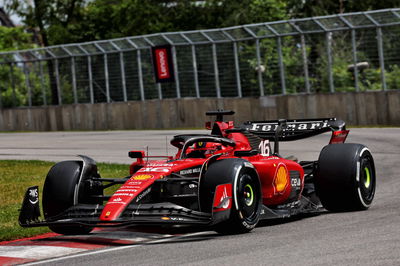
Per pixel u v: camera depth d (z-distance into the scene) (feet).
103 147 169.48
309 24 215.10
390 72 204.23
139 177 58.08
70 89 268.41
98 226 53.16
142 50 248.52
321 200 70.18
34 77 277.03
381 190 88.22
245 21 311.47
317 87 220.02
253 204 58.39
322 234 54.60
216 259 45.88
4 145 196.65
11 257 52.44
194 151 65.05
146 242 55.52
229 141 65.26
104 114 256.32
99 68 259.60
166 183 57.57
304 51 219.00
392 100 198.80
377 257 44.09
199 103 234.58
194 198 62.34
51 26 354.13
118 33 351.46
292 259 44.65
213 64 234.99
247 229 56.90
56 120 269.23
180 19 337.52
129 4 341.21
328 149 70.28
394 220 60.75
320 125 76.23
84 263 47.78
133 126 249.34
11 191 101.04
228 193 55.11
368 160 70.90
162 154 143.43
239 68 231.30
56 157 151.43
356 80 208.95
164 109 241.76
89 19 361.92
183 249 50.57
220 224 55.83
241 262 44.47
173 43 239.50
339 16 207.92
